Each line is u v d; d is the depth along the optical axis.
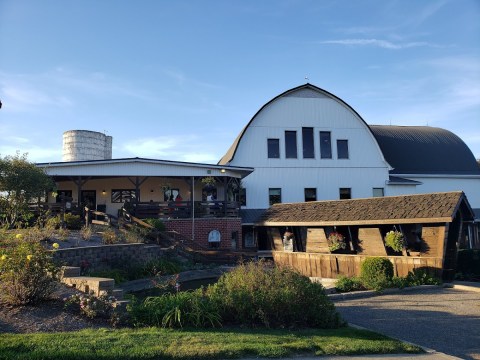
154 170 24.09
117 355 5.82
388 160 37.03
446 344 8.22
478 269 17.17
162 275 15.62
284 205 24.62
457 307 11.71
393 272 15.83
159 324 7.90
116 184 28.75
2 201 18.45
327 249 19.81
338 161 33.19
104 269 14.44
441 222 15.70
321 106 33.59
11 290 8.13
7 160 18.78
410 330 9.30
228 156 34.34
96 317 7.99
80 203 23.02
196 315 8.13
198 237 23.44
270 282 9.20
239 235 24.89
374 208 18.59
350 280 15.16
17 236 9.73
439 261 15.67
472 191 36.62
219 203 24.95
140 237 18.66
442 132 41.72
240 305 8.66
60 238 15.37
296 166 32.41
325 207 21.38
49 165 22.36
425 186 35.75
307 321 9.07
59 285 9.45
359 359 6.79
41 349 5.83
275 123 32.66
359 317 10.73
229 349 6.41
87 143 37.69
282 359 6.49
